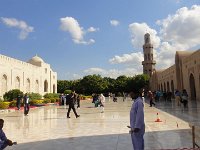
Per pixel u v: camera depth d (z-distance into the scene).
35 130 12.02
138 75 89.62
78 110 25.25
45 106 35.16
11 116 20.11
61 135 10.45
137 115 5.81
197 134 5.88
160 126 12.09
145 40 90.88
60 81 101.50
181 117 15.69
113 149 7.80
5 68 41.34
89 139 9.44
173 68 44.59
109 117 17.23
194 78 33.19
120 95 90.44
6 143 5.99
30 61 60.22
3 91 40.78
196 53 31.69
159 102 35.56
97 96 31.50
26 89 50.34
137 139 5.82
